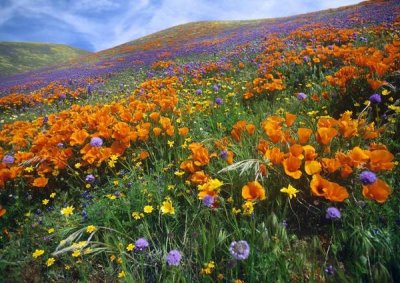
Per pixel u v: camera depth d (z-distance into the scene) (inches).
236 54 503.8
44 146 167.0
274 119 128.6
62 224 125.7
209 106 223.8
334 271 79.4
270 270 83.3
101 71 776.3
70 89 537.6
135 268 99.7
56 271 106.4
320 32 434.0
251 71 352.5
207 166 129.7
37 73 1338.6
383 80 167.8
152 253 105.7
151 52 1060.5
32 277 104.3
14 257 113.3
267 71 291.6
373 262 82.4
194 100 257.9
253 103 232.2
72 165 164.2
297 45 411.2
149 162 159.9
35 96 496.4
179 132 163.9
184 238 104.5
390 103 160.1
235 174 116.8
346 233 92.7
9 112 460.1
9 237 124.9
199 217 107.4
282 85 249.4
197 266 98.0
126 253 101.6
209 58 585.3
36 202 149.3
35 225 125.0
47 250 112.4
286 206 100.6
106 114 187.0
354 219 92.4
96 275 103.3
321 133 108.3
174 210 112.9
